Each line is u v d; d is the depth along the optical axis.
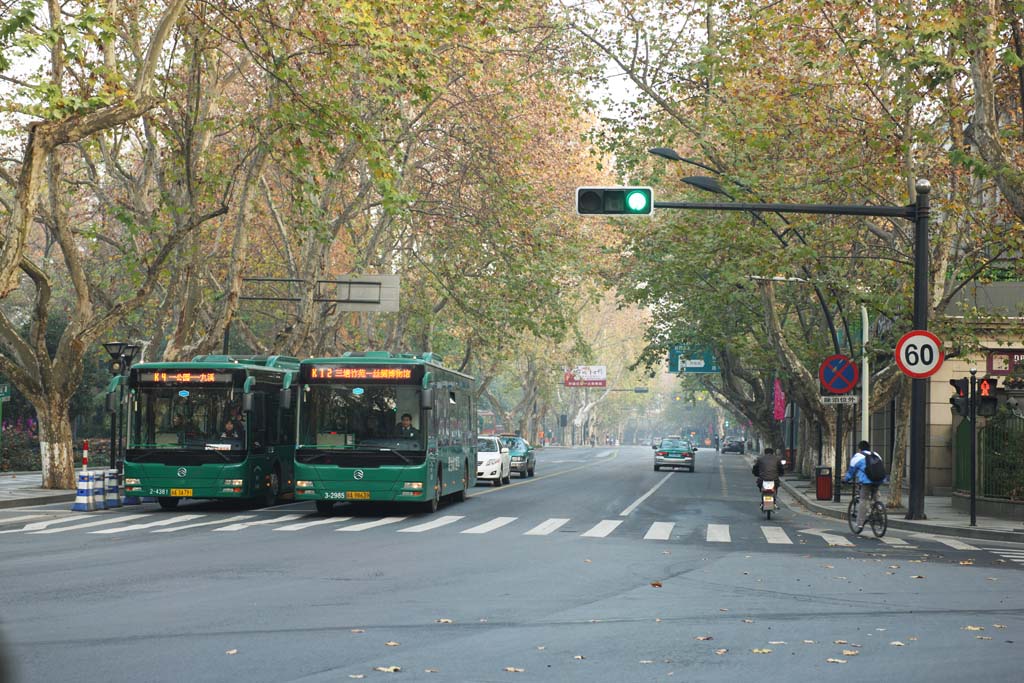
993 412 24.53
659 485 43.25
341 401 25.62
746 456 101.69
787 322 48.38
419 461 25.41
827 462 37.94
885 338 37.03
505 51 37.97
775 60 29.28
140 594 12.80
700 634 10.58
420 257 50.56
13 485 33.50
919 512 25.91
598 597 12.95
